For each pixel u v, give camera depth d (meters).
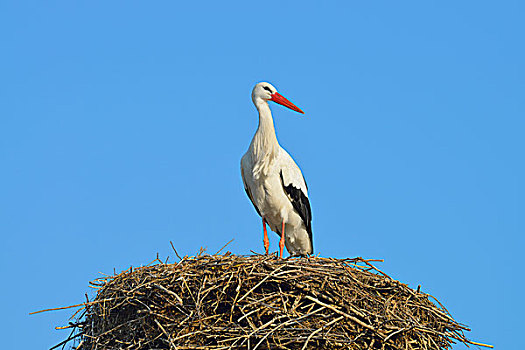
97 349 12.44
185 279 12.21
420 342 12.49
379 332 12.05
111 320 12.62
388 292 13.05
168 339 11.72
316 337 11.67
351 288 12.51
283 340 11.72
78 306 12.58
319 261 13.19
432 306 13.13
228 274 12.27
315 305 12.21
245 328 11.69
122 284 12.59
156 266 12.76
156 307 12.24
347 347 11.87
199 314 11.81
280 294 12.16
